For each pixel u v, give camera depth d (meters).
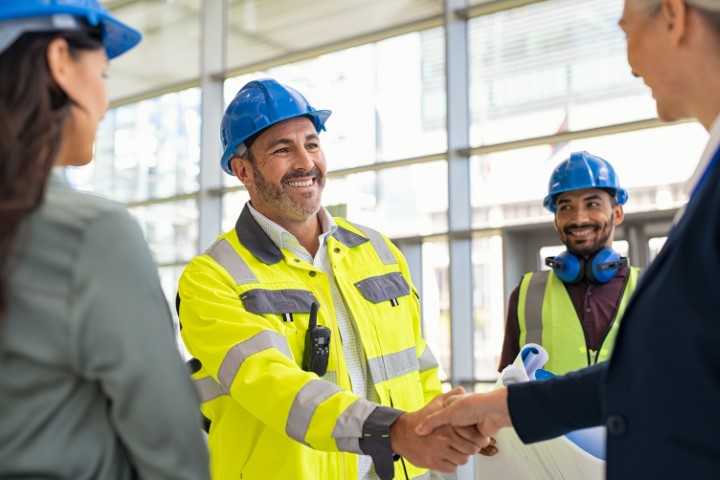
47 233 0.91
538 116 6.11
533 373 1.70
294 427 1.64
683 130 5.45
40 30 0.94
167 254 8.11
